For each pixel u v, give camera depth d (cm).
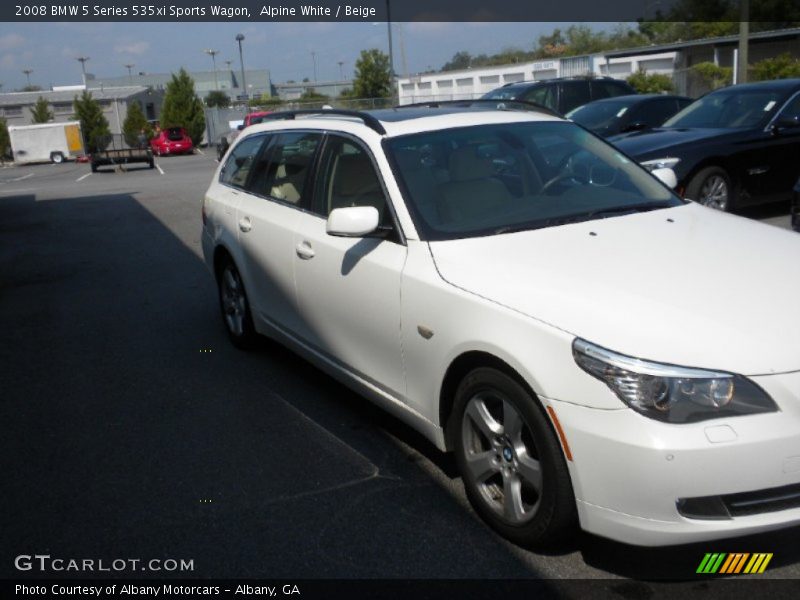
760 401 280
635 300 314
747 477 277
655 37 4862
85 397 551
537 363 306
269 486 407
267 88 11119
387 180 419
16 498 411
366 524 365
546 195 434
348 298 427
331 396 525
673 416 279
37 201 2061
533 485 322
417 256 383
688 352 286
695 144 895
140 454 454
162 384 566
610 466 286
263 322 561
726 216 429
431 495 388
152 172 3128
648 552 329
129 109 5834
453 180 423
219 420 495
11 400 554
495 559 331
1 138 5675
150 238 1251
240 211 572
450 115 477
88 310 802
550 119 495
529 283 335
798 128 954
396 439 454
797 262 353
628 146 930
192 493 405
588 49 6134
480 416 344
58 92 7438
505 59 6381
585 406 291
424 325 367
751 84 1027
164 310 780
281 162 542
